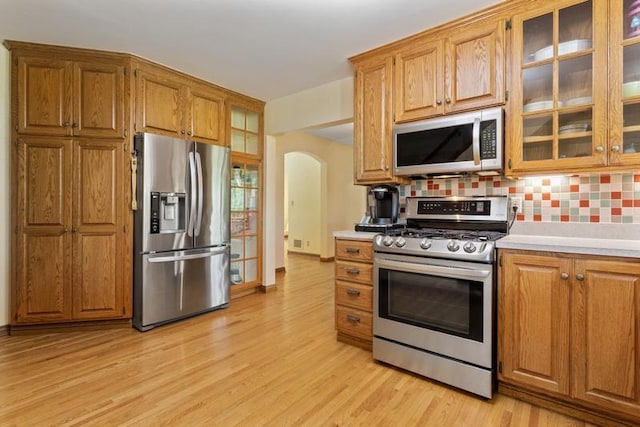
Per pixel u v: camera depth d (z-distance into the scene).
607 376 1.57
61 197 2.73
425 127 2.31
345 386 2.01
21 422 1.65
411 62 2.43
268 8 2.12
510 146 2.03
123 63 2.83
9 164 2.70
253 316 3.26
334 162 6.64
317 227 6.88
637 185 1.89
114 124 2.83
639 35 1.68
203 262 3.27
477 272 1.88
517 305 1.80
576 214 2.06
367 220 2.76
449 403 1.84
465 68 2.19
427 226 2.57
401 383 2.05
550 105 1.92
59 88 2.72
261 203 4.15
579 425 1.65
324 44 2.58
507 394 1.90
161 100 3.07
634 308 1.50
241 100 3.84
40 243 2.70
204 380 2.06
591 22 1.80
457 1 2.02
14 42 2.61
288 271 5.54
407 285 2.17
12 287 2.66
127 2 2.08
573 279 1.65
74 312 2.77
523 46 2.00
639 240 1.88
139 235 2.86
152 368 2.21
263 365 2.26
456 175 2.45
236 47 2.65
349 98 3.30
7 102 2.69
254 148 4.11
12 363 2.26
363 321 2.49
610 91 1.73
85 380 2.05
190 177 3.14
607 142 1.75
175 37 2.52
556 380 1.70
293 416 1.72
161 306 2.95
